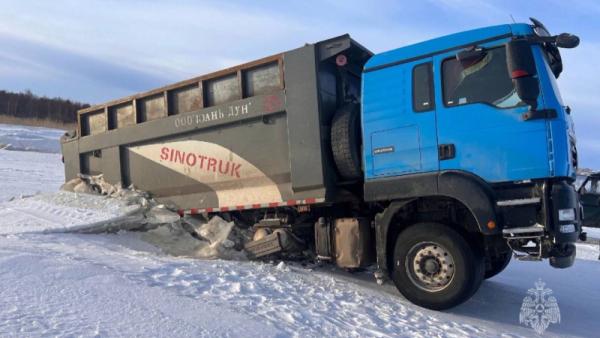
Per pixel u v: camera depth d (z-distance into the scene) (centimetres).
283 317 468
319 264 765
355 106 659
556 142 502
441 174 552
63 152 1037
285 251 727
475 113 542
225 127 757
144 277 538
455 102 555
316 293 582
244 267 682
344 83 702
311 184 648
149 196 870
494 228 514
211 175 779
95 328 365
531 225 508
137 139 873
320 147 641
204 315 433
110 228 804
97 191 954
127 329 373
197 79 786
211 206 789
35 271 484
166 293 482
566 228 494
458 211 574
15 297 410
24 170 2242
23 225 782
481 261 552
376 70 615
